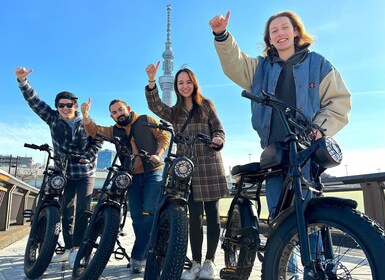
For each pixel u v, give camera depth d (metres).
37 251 3.32
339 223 1.51
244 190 2.71
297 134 2.02
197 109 3.48
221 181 3.35
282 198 1.97
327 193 5.12
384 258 1.33
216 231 3.31
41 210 3.39
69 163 3.81
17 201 7.32
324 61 2.48
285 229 1.75
